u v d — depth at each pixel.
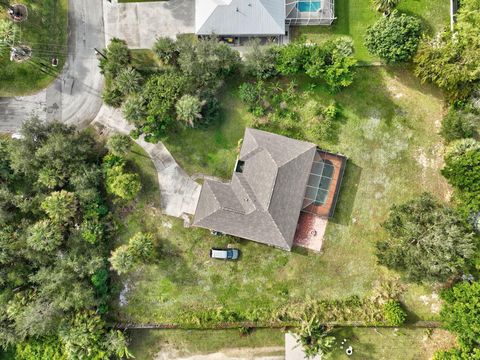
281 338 37.03
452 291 33.50
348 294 37.03
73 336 33.31
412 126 37.03
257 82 36.97
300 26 37.06
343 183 37.09
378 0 35.06
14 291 34.91
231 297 37.19
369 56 36.91
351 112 37.09
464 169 32.75
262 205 34.12
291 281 37.19
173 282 37.31
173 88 33.66
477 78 33.19
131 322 37.03
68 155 34.00
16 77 37.31
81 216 36.56
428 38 34.09
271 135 35.34
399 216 32.78
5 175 35.72
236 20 34.75
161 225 37.34
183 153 37.38
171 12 37.19
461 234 31.39
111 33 37.31
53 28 37.28
